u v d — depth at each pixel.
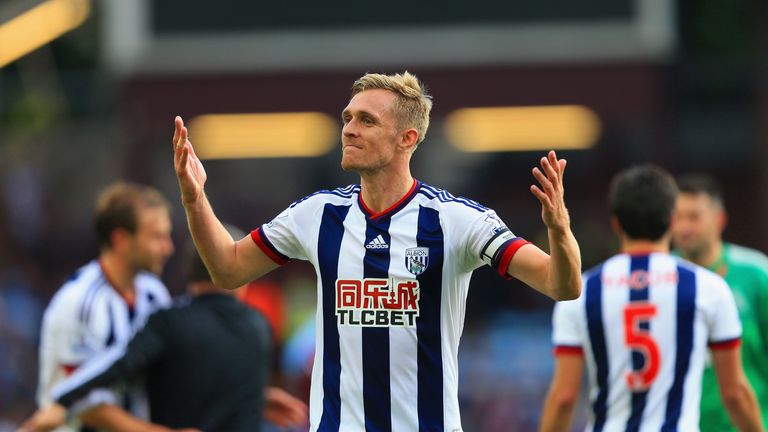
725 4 63.22
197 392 19.20
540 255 13.80
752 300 21.25
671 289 17.92
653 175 18.47
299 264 53.50
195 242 14.45
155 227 20.98
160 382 19.28
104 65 59.84
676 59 53.81
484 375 42.75
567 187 62.38
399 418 14.27
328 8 52.56
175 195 56.78
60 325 20.50
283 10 52.59
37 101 60.03
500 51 51.62
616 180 18.75
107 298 20.77
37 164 61.44
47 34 46.09
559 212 13.22
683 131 60.28
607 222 60.44
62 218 62.94
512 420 40.97
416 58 52.00
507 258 14.00
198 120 52.91
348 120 14.59
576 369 18.44
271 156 61.19
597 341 18.17
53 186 62.81
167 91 52.34
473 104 51.75
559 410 18.45
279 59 52.25
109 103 61.28
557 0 51.81
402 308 14.27
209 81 52.25
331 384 14.43
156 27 52.69
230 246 14.62
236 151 55.31
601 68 51.06
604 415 18.16
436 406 14.33
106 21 58.50
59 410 19.00
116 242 20.92
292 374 34.66
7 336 46.25
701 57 64.12
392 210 14.43
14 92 61.69
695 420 17.78
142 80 52.28
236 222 61.62
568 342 18.44
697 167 63.53
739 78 64.00
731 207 63.12
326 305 14.54
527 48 51.59
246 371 19.59
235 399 19.42
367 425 14.27
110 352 19.08
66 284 21.11
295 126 53.81
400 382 14.27
